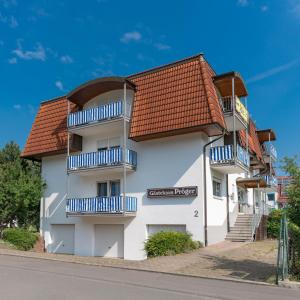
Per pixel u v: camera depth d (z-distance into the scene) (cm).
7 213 2738
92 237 2620
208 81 2272
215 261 1612
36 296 940
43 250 2823
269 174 3981
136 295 962
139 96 2472
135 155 2475
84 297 930
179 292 1011
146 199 2406
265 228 2900
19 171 2855
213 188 2419
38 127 2975
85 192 2695
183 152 2317
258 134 3884
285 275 1166
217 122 2130
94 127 2569
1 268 1449
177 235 1962
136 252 2392
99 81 2491
